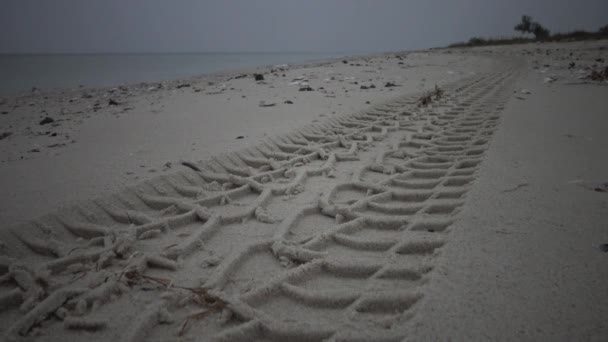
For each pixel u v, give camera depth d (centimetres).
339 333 151
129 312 168
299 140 441
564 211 234
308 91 844
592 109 541
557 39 2866
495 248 198
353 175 328
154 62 3075
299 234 236
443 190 276
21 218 238
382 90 838
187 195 298
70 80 1511
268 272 199
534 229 214
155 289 182
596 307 154
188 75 1639
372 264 195
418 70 1273
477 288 168
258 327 157
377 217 242
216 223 243
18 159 386
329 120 534
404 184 302
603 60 1323
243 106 677
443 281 174
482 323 149
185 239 224
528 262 185
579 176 290
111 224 252
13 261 199
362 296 171
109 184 296
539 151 355
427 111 594
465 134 440
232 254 206
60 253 211
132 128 525
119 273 192
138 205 277
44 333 157
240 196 296
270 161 363
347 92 818
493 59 1658
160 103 762
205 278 189
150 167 341
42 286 180
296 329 154
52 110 768
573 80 864
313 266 196
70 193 279
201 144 419
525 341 139
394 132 484
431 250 207
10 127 591
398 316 159
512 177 291
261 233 238
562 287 166
